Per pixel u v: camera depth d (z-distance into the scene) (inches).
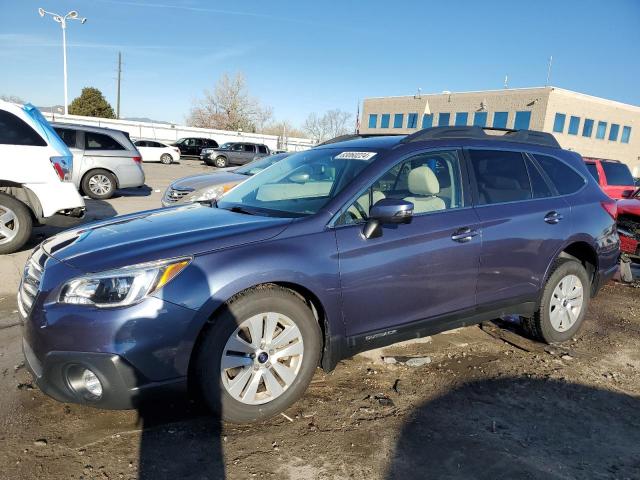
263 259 112.2
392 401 129.5
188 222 128.9
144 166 1125.7
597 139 1663.4
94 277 102.8
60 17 1509.6
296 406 125.6
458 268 141.6
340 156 149.9
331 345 124.1
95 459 102.1
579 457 109.8
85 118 1697.8
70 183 269.7
